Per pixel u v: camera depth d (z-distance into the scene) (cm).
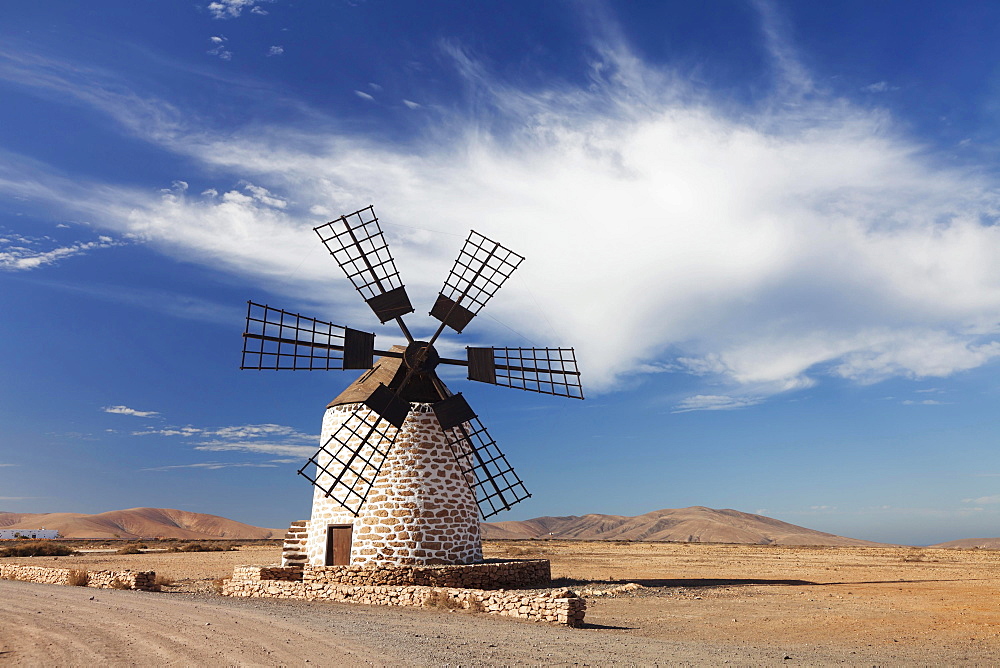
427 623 1495
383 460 2386
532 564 2402
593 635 1386
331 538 2441
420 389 2477
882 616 1709
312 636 1291
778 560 4319
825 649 1266
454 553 2367
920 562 4156
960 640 1379
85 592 2117
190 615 1572
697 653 1188
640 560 4294
